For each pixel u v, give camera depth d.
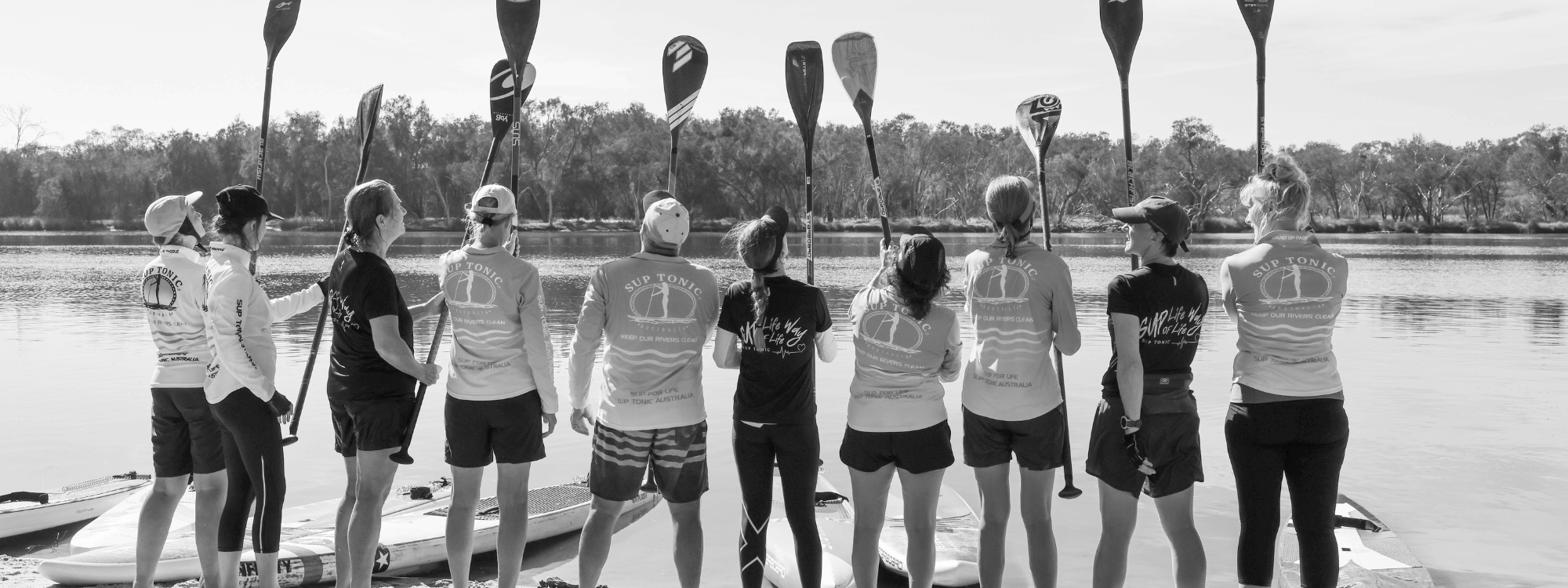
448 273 4.06
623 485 4.02
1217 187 97.50
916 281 3.86
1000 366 3.88
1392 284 27.88
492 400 4.04
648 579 5.28
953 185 104.25
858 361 4.05
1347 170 111.25
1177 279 3.68
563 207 96.81
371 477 4.13
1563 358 13.30
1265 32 4.82
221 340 3.86
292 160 94.00
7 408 9.32
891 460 4.04
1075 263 38.16
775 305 3.95
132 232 87.25
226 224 3.99
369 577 4.15
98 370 11.54
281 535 5.32
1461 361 13.08
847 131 104.19
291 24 5.39
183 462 4.27
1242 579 3.77
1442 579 5.31
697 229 90.56
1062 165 97.69
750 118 96.75
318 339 4.89
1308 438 3.67
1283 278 3.65
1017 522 6.05
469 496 4.16
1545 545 5.81
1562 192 98.56
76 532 5.80
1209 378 11.61
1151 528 6.05
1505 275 31.56
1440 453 7.98
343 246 4.12
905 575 5.07
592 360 4.04
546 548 5.80
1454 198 107.31
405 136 93.88
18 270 31.44
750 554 4.10
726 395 10.38
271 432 4.02
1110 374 3.84
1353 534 5.54
